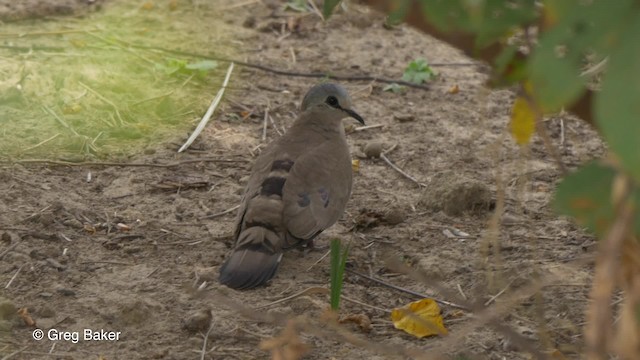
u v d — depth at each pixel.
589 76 4.27
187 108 13.84
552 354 8.38
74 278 9.81
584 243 10.64
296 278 10.00
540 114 4.73
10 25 16.11
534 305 9.41
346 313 9.34
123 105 13.73
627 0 3.40
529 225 11.07
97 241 10.54
